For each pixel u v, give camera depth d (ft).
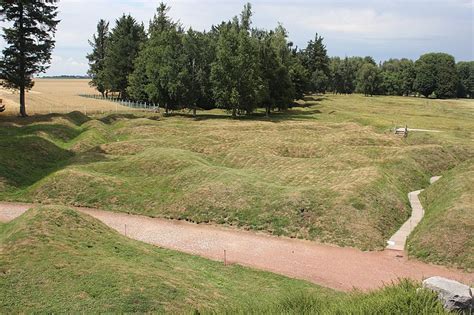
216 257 87.92
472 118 304.71
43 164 152.76
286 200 109.91
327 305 44.98
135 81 306.96
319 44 497.87
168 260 81.00
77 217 86.84
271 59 294.05
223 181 122.62
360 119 263.29
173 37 262.26
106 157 159.84
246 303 60.85
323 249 92.68
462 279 77.05
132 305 58.03
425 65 560.20
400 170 141.49
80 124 218.79
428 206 113.60
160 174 138.82
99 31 417.28
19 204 121.49
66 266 66.44
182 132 201.67
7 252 70.23
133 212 118.01
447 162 158.92
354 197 108.47
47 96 355.56
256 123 223.30
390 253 89.86
